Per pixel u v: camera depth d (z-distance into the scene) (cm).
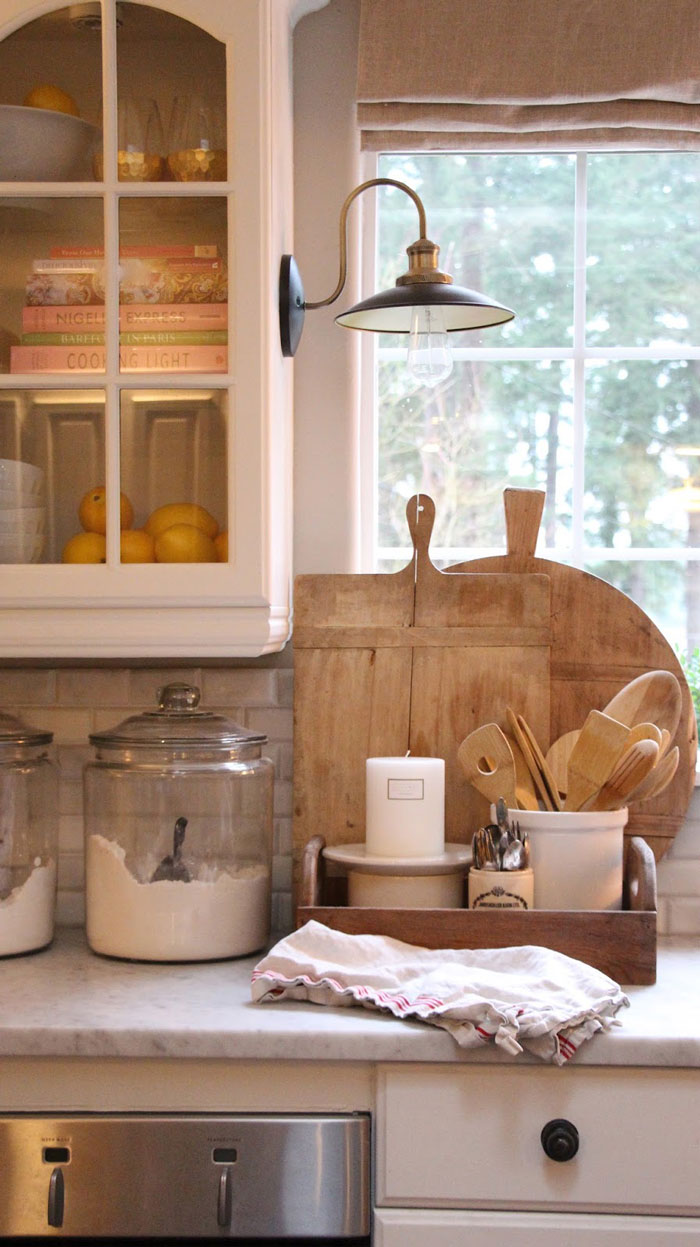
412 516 192
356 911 163
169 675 203
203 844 174
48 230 175
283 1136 141
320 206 206
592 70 200
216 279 173
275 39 183
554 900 169
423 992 143
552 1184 140
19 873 178
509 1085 140
